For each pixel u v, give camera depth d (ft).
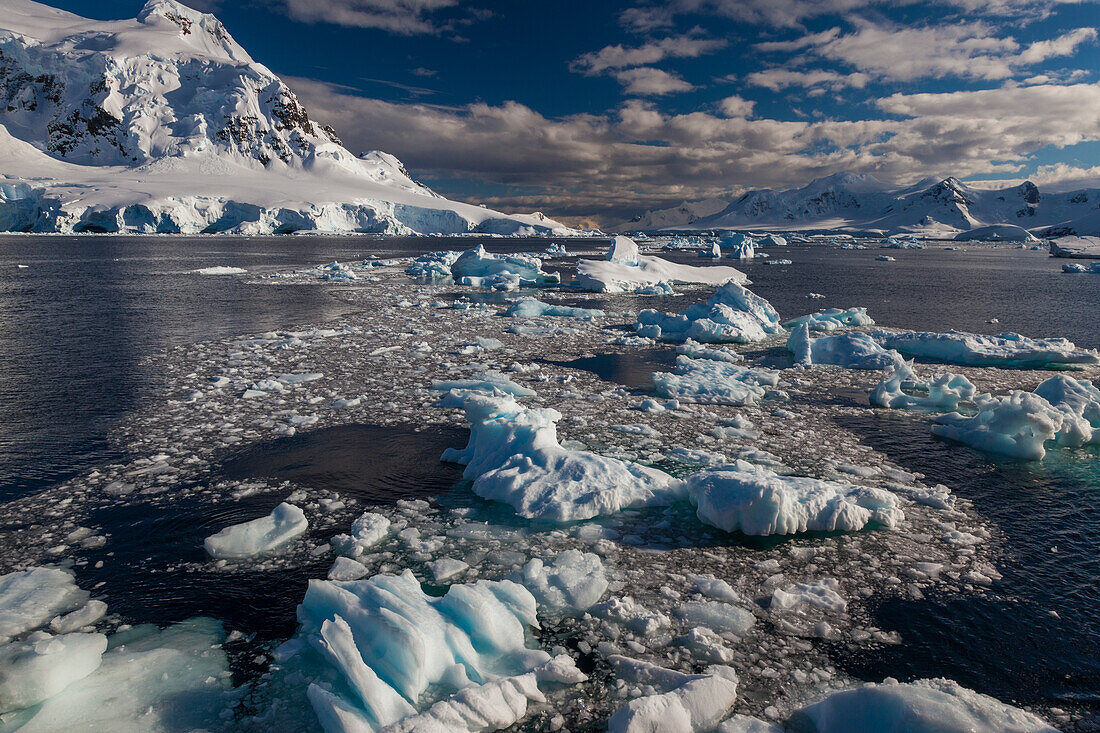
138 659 12.91
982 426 26.37
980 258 196.13
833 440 26.91
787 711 11.55
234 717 11.46
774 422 29.53
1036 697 11.85
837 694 11.08
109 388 33.88
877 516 18.94
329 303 71.77
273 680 12.43
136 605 14.87
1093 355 40.75
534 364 42.04
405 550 17.33
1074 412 26.89
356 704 11.61
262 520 18.53
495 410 24.84
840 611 14.57
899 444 26.37
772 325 54.95
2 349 43.65
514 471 21.27
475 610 13.47
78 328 52.47
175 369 38.45
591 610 14.74
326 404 31.60
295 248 206.69
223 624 14.21
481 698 11.41
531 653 12.96
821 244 351.87
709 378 36.78
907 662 12.89
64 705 11.60
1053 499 20.79
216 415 29.37
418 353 44.78
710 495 19.06
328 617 13.87
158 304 68.18
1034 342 44.04
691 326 52.24
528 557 17.08
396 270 122.42
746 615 14.35
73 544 17.57
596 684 12.35
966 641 13.53
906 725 9.87
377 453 24.89
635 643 13.53
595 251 230.48
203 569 16.37
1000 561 16.87
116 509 19.67
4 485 21.29
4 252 158.20
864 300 81.00
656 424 29.01
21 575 15.79
